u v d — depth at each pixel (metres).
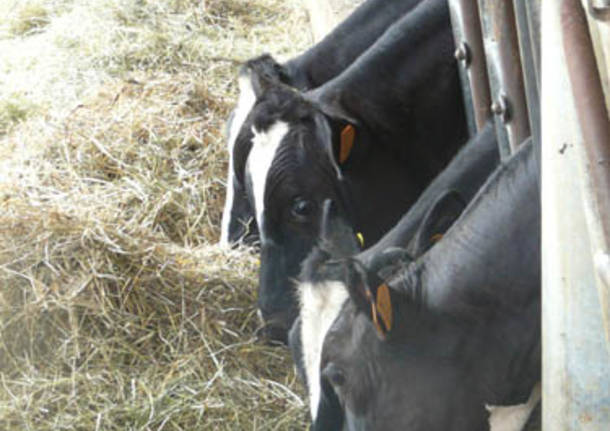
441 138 3.30
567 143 1.82
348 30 3.50
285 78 3.32
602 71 1.63
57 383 2.99
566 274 1.91
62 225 3.28
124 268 3.22
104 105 4.04
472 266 2.25
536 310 2.24
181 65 4.40
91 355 3.07
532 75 2.16
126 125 3.90
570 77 1.65
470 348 2.26
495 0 2.59
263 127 3.12
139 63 4.41
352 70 3.22
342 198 3.13
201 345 3.14
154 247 3.29
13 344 3.09
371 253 2.59
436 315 2.25
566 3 1.67
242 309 3.25
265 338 3.18
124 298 3.17
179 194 3.69
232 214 3.45
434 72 3.26
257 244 3.46
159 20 4.70
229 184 3.44
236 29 4.75
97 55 4.44
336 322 2.31
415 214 2.68
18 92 4.34
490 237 2.25
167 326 3.17
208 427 2.93
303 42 4.64
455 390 2.27
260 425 2.94
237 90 4.23
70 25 4.66
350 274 2.15
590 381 1.94
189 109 4.02
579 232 1.87
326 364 2.31
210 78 4.30
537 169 2.16
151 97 4.05
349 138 3.09
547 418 2.00
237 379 3.05
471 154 2.80
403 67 3.24
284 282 3.13
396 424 2.28
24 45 4.71
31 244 3.22
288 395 3.02
